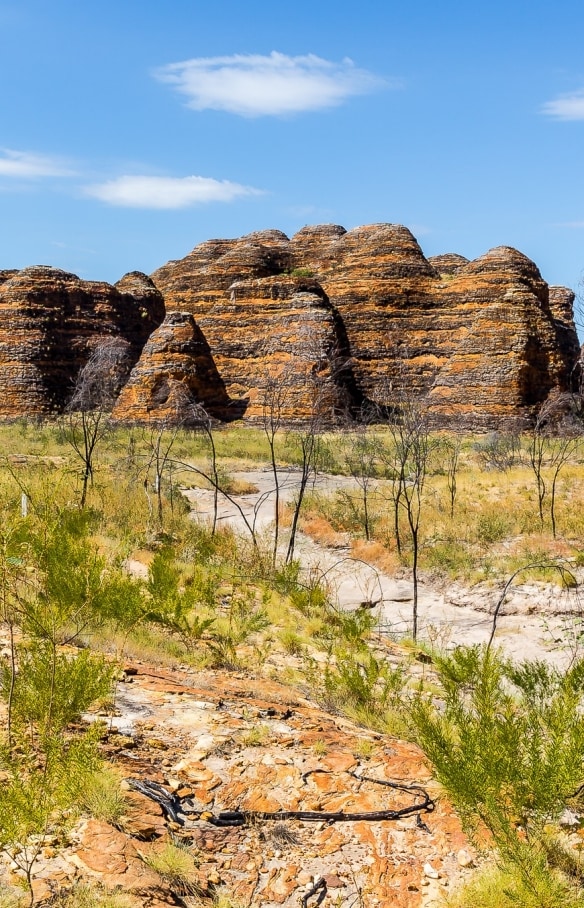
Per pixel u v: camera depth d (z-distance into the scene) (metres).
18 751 5.14
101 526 16.48
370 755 6.30
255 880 4.53
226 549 16.64
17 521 7.83
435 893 4.56
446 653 12.09
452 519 22.77
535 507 24.19
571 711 5.54
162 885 4.23
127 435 49.16
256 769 5.77
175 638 9.22
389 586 17.86
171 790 5.31
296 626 11.62
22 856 4.27
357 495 27.22
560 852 4.98
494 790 5.02
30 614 6.81
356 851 4.92
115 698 6.67
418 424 23.58
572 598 15.71
